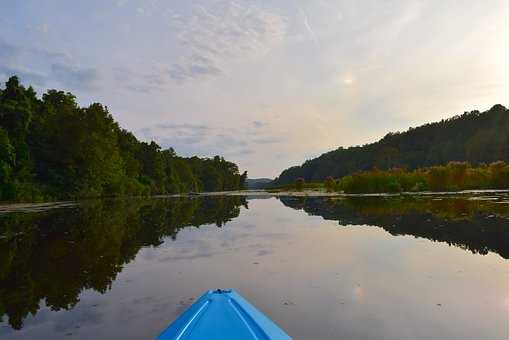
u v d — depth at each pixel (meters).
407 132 142.75
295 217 19.06
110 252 10.75
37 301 6.48
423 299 6.04
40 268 9.00
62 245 12.08
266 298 6.21
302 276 7.55
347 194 41.94
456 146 115.06
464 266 8.09
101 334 4.96
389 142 141.00
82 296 6.68
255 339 3.94
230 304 4.70
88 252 10.83
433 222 14.66
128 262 9.38
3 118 40.28
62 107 50.59
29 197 38.78
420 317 5.27
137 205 33.50
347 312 5.50
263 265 8.59
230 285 7.07
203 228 15.60
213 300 4.84
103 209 28.08
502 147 97.75
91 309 5.96
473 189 41.69
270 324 4.37
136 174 68.25
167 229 15.52
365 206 23.34
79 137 46.41
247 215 21.25
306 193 57.69
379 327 4.95
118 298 6.49
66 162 46.84
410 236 11.90
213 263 8.96
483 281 6.96
